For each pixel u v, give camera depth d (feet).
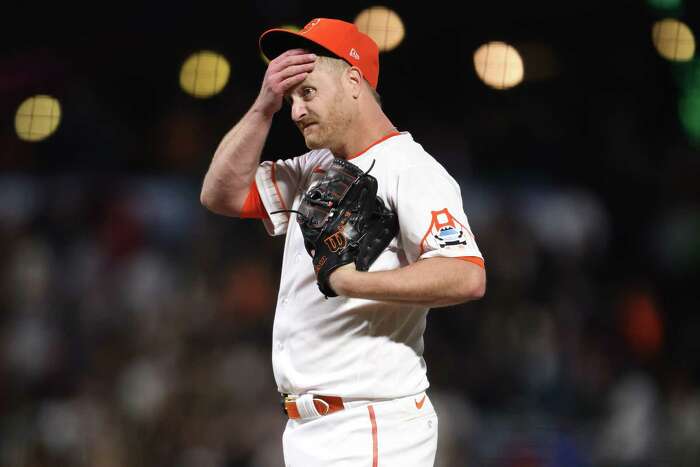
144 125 124.26
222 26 113.19
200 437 98.22
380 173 41.19
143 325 108.58
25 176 119.03
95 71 117.08
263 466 97.25
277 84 41.86
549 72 120.88
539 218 121.29
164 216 118.62
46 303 112.88
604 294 117.70
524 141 126.31
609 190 126.72
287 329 42.70
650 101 126.52
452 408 100.89
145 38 114.11
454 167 123.44
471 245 39.68
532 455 99.76
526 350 109.29
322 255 39.14
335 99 41.45
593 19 116.26
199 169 122.72
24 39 112.47
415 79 121.08
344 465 41.16
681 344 116.57
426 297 38.70
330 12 108.78
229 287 112.57
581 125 127.75
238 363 103.91
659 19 106.11
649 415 105.19
